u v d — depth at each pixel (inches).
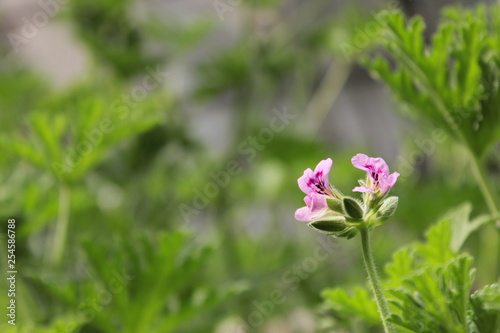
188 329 32.1
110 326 29.4
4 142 31.8
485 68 27.5
